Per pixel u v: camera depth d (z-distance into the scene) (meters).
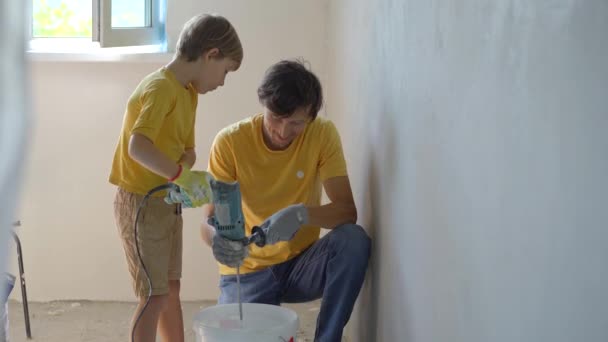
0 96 0.67
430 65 1.57
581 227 0.86
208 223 2.13
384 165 2.09
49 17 3.38
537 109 0.98
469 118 1.29
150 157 2.06
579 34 0.86
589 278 0.84
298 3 3.36
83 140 3.28
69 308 3.28
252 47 3.35
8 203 0.70
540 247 0.98
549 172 0.94
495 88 1.15
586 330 0.85
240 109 3.36
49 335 2.94
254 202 2.32
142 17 3.28
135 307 3.32
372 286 2.27
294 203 2.32
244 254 2.02
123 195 2.27
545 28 0.96
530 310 1.01
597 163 0.82
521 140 1.04
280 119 2.09
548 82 0.95
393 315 1.95
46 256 3.35
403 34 1.85
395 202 1.94
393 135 1.97
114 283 3.39
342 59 2.99
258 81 3.36
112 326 3.07
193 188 2.01
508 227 1.10
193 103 2.34
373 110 2.28
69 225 3.34
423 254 1.63
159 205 2.27
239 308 2.02
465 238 1.32
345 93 2.90
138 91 2.21
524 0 1.03
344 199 2.26
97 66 3.24
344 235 2.16
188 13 3.28
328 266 2.17
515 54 1.06
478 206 1.24
